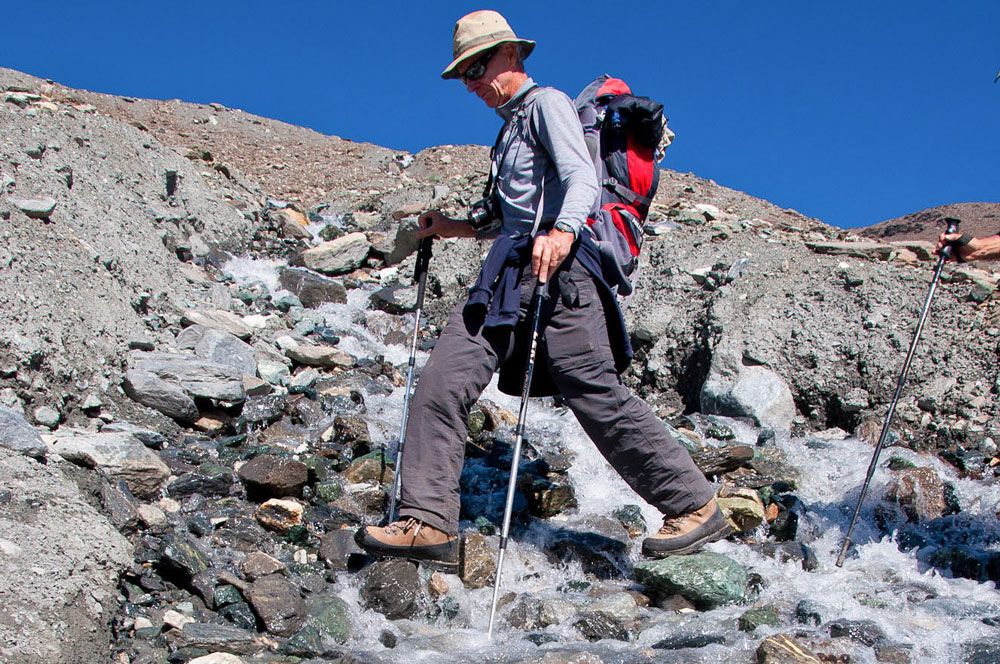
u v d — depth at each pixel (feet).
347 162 43.09
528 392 12.84
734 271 25.32
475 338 13.09
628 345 13.78
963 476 19.67
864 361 22.40
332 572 13.47
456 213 32.24
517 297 12.93
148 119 45.39
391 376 22.04
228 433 17.75
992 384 21.70
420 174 42.47
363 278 28.73
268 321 23.35
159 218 25.70
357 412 19.35
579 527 15.90
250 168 40.81
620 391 13.48
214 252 27.43
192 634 11.62
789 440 21.29
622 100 13.61
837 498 18.53
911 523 17.72
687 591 13.35
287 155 43.91
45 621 10.39
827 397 22.36
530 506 16.40
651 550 13.93
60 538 11.76
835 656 11.69
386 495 15.66
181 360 18.31
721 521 14.06
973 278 24.79
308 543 14.33
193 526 14.02
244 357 19.99
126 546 12.61
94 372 17.08
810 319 23.47
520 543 15.14
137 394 17.26
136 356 18.20
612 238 13.42
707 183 40.32
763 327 23.41
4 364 15.31
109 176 25.49
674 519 14.02
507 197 13.39
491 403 20.63
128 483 14.40
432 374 13.03
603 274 13.44
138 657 11.07
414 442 13.11
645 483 13.84
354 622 12.38
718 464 18.52
